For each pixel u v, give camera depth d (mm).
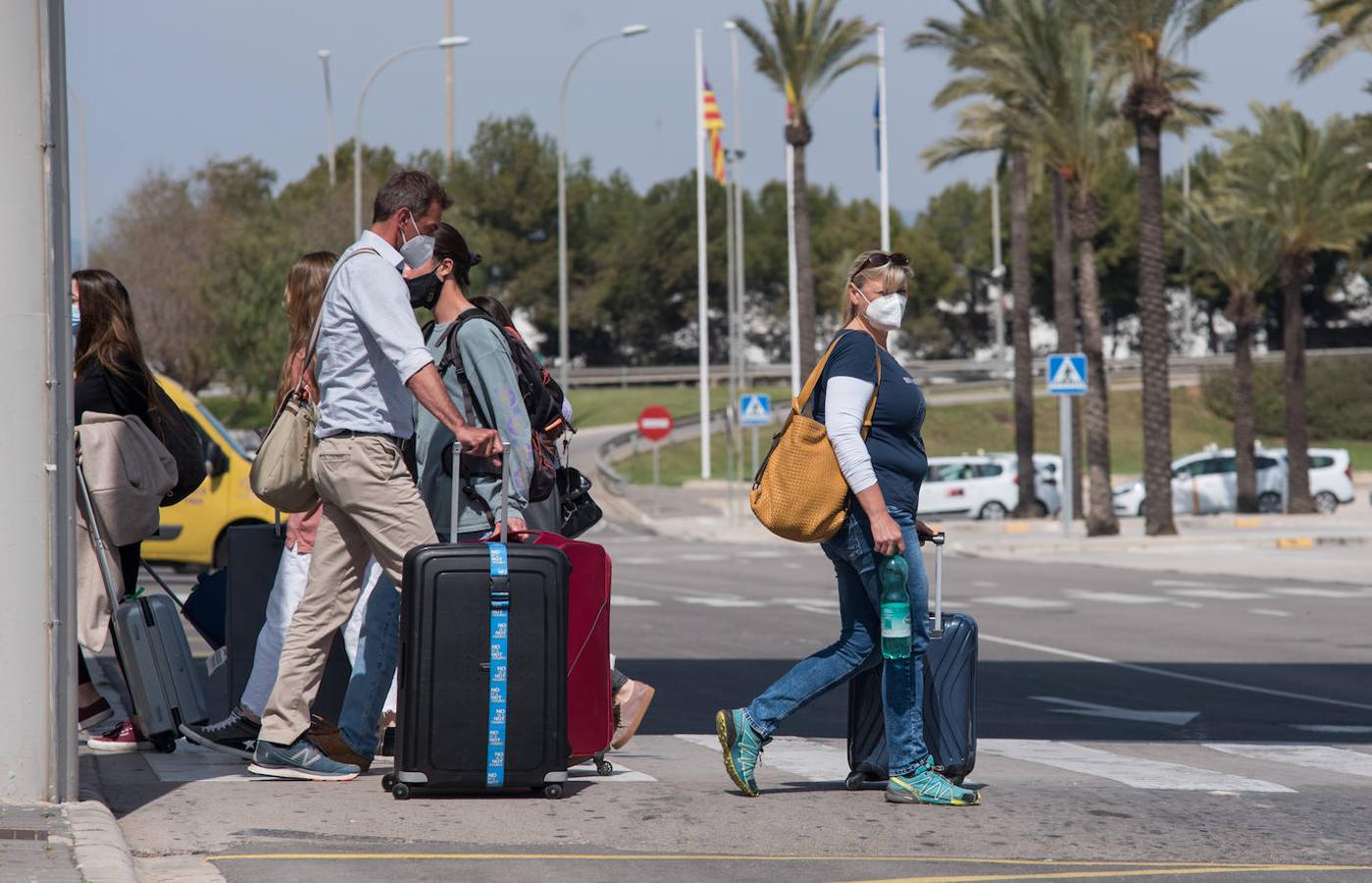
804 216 101375
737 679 27703
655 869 11406
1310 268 103938
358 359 13781
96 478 16375
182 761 15703
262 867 11156
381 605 14688
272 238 158125
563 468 15961
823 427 13484
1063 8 78562
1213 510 106875
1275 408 186000
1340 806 14938
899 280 13656
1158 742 20609
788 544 80062
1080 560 65125
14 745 12336
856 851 12289
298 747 14523
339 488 13797
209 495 41906
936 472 103562
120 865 10578
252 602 16609
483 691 13297
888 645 13539
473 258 15023
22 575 12312
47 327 12367
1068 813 14055
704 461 136500
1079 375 72250
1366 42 71875
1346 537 72375
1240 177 107125
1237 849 12844
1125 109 74625
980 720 22906
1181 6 72812
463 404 14367
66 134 12609
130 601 16297
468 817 12961
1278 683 28359
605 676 14180
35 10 12367
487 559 13297
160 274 161000
